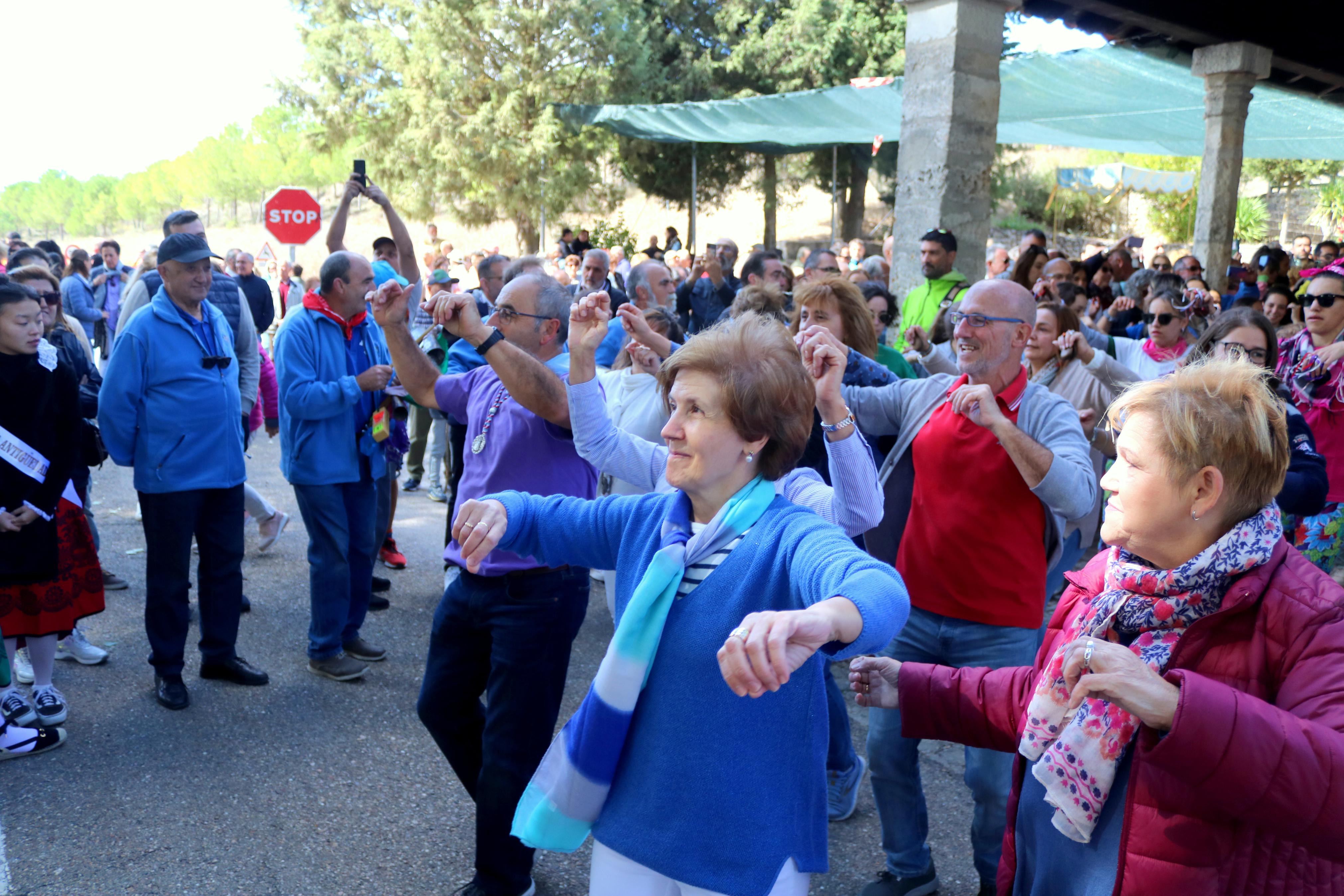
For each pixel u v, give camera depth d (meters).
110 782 3.58
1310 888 1.47
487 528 1.86
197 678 4.49
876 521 2.12
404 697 4.41
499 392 3.14
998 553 2.83
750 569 1.64
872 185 33.69
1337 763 1.29
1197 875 1.49
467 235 32.88
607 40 24.38
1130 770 1.57
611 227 27.00
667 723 1.65
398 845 3.27
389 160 25.88
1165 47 11.69
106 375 4.03
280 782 3.64
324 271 4.52
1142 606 1.58
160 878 3.02
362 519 4.73
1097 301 7.51
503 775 2.83
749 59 26.12
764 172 28.20
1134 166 33.09
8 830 3.24
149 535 4.15
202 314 4.25
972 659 2.88
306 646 4.93
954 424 2.92
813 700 1.67
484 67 24.83
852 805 3.54
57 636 4.05
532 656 2.83
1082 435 2.85
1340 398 4.55
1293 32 11.35
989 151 7.57
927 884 3.00
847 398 3.29
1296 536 4.72
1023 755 1.74
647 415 4.17
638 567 1.81
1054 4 10.10
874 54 25.59
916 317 6.85
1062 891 1.68
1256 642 1.48
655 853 1.63
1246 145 18.64
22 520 3.75
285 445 4.48
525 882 2.93
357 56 26.06
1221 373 1.55
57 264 10.97
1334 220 30.66
